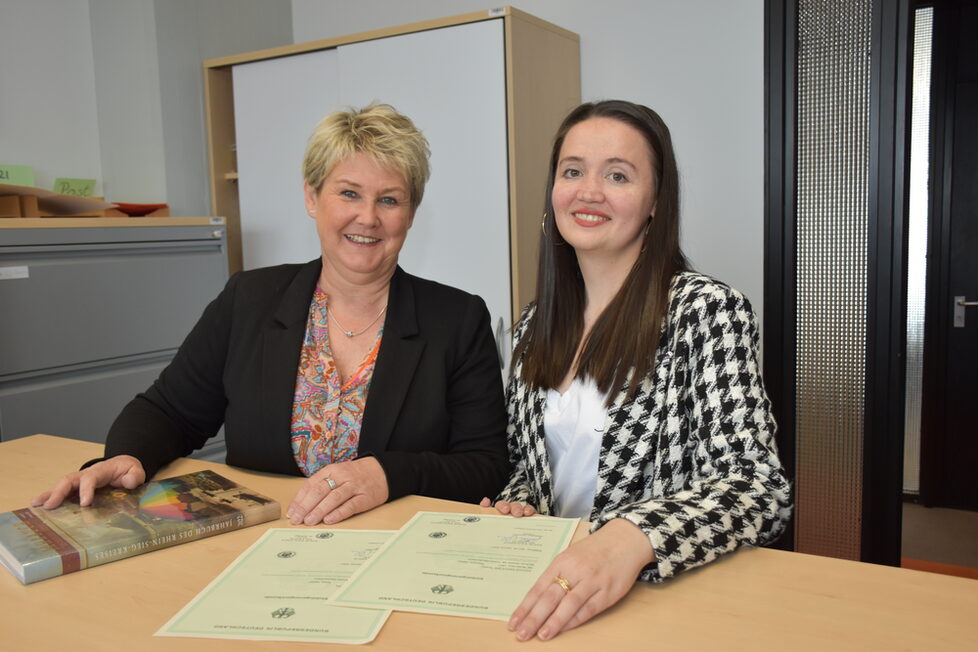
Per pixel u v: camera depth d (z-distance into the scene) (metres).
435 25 2.82
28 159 3.05
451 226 2.88
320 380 1.48
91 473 1.23
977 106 3.48
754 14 2.79
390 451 1.37
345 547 1.04
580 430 1.35
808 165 2.39
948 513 3.68
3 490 1.33
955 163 3.53
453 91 2.81
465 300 1.58
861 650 0.75
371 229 1.43
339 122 1.44
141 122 3.24
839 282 2.38
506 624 0.82
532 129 2.83
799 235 2.42
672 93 2.96
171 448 1.47
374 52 2.95
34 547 1.00
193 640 0.81
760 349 2.75
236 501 1.18
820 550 2.49
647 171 1.33
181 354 1.59
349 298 1.53
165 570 0.99
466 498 1.37
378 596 0.89
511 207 2.76
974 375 3.61
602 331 1.34
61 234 2.39
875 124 2.28
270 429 1.44
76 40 3.23
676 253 1.37
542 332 1.45
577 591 0.82
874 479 2.37
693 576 0.93
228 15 3.50
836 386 2.41
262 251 3.33
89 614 0.87
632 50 3.02
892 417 2.33
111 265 2.55
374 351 1.51
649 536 0.91
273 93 3.23
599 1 3.06
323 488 1.17
